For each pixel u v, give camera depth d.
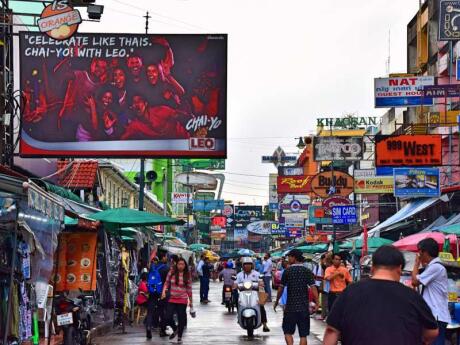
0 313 10.77
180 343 17.06
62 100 23.44
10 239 11.11
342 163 49.31
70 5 18.23
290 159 71.19
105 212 18.69
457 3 21.55
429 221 26.89
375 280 5.77
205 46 23.88
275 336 18.69
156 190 73.50
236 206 101.12
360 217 44.94
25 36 23.44
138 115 23.64
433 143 22.91
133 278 23.16
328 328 5.74
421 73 34.41
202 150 23.66
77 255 15.93
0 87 18.91
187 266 17.58
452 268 15.41
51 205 10.89
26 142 23.20
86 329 14.66
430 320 5.64
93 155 23.45
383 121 44.56
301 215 58.38
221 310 29.05
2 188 9.54
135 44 23.75
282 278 13.64
